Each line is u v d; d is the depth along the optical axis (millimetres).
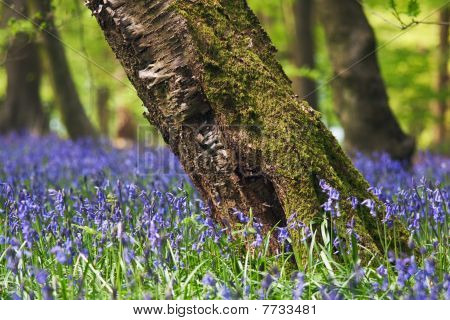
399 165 7336
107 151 11516
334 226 4457
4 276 4441
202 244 4551
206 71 4648
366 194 4832
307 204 4496
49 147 12359
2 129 17594
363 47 10117
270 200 4711
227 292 3887
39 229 4805
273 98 4699
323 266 4363
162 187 6680
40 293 4059
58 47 14852
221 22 4840
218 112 4656
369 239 4500
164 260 4203
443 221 4719
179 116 4730
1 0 8992
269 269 4473
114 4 4727
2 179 7070
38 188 6270
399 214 4910
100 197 4914
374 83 10180
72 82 15180
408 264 4461
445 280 3766
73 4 10148
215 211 4926
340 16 10156
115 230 4234
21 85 17641
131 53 4805
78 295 3889
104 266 4465
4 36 10703
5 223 4680
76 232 4852
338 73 10352
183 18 4660
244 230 4398
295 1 13984
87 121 15258
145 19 4699
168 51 4680
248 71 4727
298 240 4469
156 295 3896
